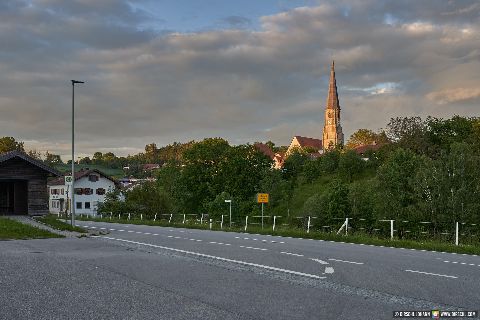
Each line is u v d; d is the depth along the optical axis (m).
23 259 15.05
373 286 10.57
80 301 8.94
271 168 103.69
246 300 9.06
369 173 102.69
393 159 61.50
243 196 98.00
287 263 14.45
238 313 8.02
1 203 40.28
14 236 23.66
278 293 9.77
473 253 19.00
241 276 11.95
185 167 101.88
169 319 7.61
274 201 94.69
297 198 97.44
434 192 52.69
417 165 59.34
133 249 18.64
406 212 55.59
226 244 21.14
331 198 62.28
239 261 14.88
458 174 52.25
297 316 7.85
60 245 20.16
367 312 8.16
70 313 8.00
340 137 187.25
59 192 104.00
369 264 14.23
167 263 14.35
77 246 19.72
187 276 11.90
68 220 51.59
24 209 38.06
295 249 18.91
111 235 26.80
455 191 51.69
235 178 97.81
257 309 8.32
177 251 17.92
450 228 50.94
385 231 57.00
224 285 10.66
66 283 10.83
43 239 23.28
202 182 99.94
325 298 9.29
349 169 103.38
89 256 16.08
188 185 100.12
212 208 79.62
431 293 9.77
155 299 9.12
